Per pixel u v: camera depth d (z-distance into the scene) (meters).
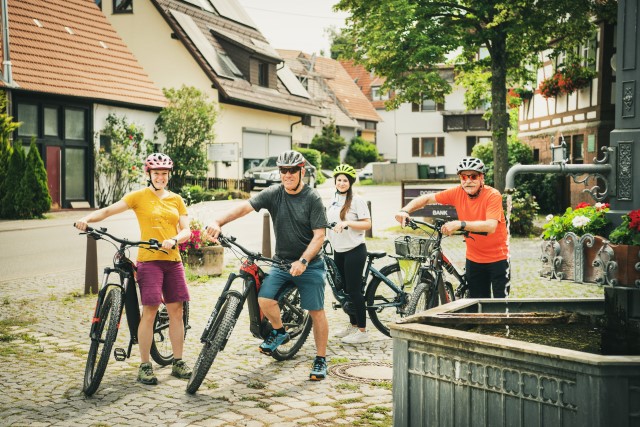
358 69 72.56
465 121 57.50
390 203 29.64
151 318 5.79
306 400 5.30
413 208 6.51
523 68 22.42
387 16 19.05
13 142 23.14
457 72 22.30
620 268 3.38
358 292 7.17
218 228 5.64
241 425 4.73
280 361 6.48
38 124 24.38
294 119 41.16
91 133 26.28
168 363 6.40
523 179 25.05
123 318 8.25
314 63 62.34
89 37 29.30
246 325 8.08
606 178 3.80
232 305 5.52
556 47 20.48
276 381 5.82
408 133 60.34
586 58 23.06
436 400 3.37
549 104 27.98
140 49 33.38
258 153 37.06
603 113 22.52
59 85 25.06
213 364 6.36
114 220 20.94
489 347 3.12
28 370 6.12
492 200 6.11
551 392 2.96
